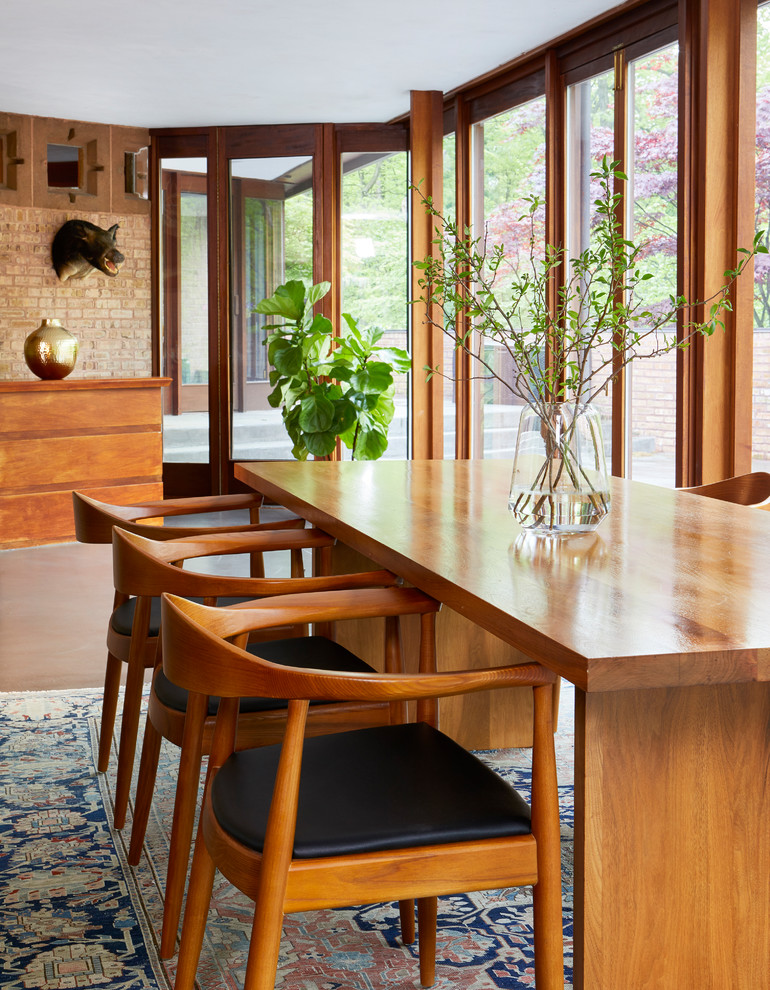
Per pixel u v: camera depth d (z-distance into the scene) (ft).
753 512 9.00
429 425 25.07
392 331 27.89
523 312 21.68
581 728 5.05
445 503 9.32
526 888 8.42
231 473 29.09
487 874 5.25
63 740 11.38
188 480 29.48
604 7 18.13
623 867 5.10
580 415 7.63
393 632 7.65
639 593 5.85
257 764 6.11
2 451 22.40
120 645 9.50
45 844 8.90
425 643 6.84
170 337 29.17
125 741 9.01
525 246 21.98
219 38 20.25
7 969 7.00
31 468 22.82
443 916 7.90
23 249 27.35
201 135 28.35
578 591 5.90
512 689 11.17
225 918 7.75
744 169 15.57
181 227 28.81
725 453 15.98
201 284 28.89
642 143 18.01
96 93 24.77
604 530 7.99
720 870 5.21
